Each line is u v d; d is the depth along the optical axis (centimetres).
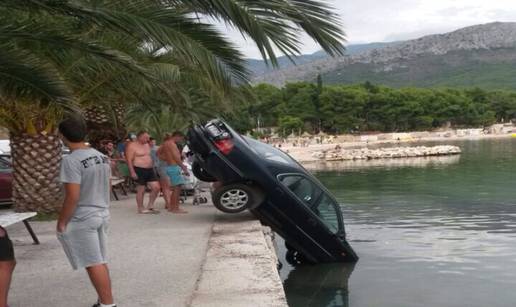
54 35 623
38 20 643
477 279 1059
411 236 1561
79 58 834
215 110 1434
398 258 1249
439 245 1413
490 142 11988
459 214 2019
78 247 530
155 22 562
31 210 1206
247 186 1088
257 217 1124
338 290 988
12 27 607
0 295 524
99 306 548
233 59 580
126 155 1267
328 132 15850
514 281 1048
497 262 1208
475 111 18050
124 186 1722
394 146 11300
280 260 1191
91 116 1789
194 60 566
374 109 16325
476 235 1567
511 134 16275
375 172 4622
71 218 527
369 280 1043
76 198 520
